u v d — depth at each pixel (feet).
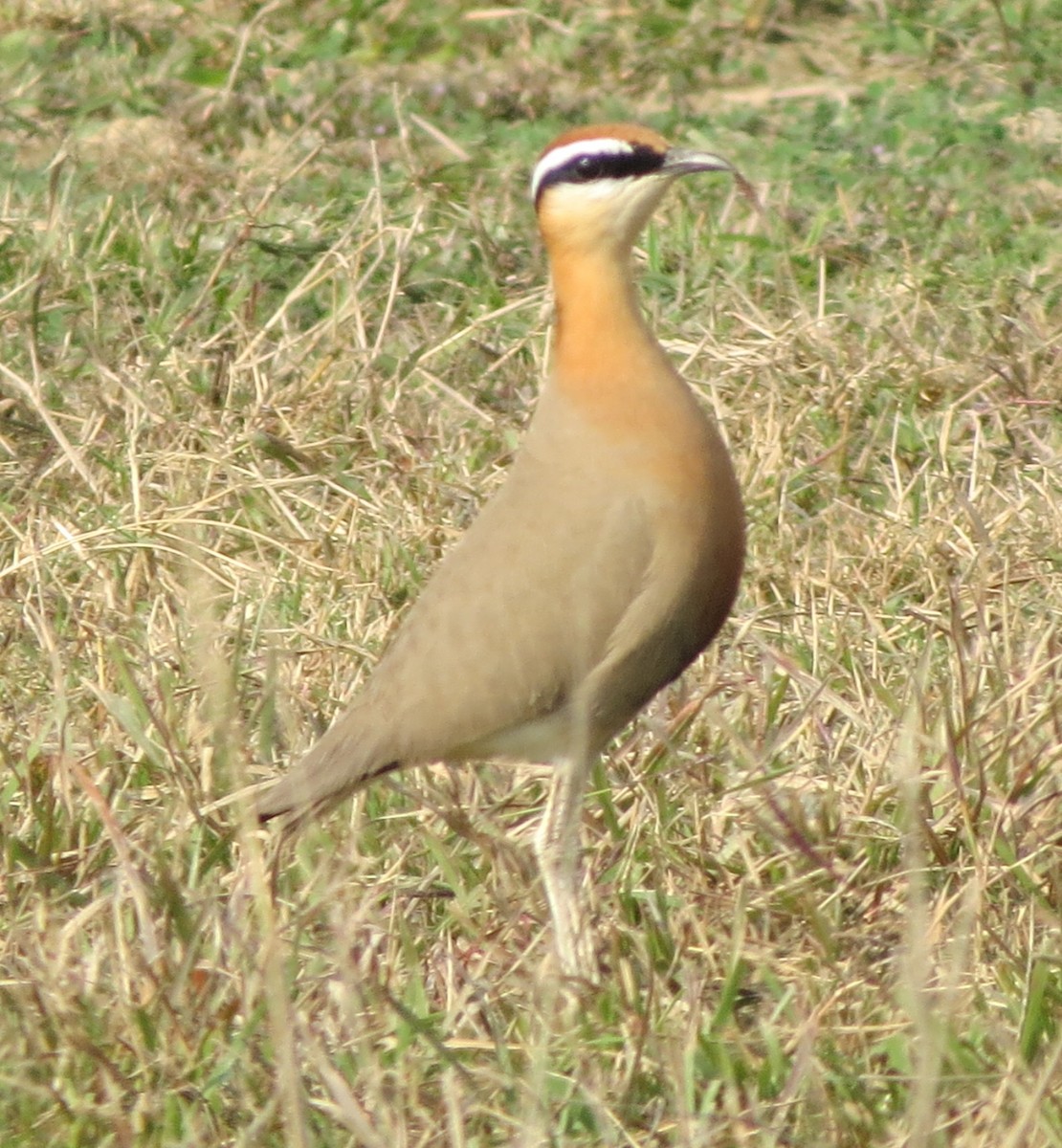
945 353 50.31
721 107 69.51
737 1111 24.90
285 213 58.95
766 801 32.12
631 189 29.55
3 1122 25.77
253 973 27.17
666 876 31.30
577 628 29.32
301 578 40.91
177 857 30.25
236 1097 26.35
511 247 57.21
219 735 33.78
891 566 40.68
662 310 53.31
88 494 45.16
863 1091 25.73
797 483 44.93
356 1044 26.37
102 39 72.95
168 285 53.98
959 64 70.79
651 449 29.53
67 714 35.12
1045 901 29.99
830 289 54.29
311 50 73.51
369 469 45.73
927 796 31.78
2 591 40.91
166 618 38.42
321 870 28.81
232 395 48.55
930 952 28.94
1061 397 48.19
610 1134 25.05
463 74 71.72
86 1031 27.17
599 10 77.05
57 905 30.83
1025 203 59.77
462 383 50.34
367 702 29.91
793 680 36.06
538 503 29.73
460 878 30.83
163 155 63.26
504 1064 26.27
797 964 29.27
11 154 65.00
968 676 34.65
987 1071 26.14
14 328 52.21
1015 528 41.91
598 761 33.12
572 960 28.99
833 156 63.52
